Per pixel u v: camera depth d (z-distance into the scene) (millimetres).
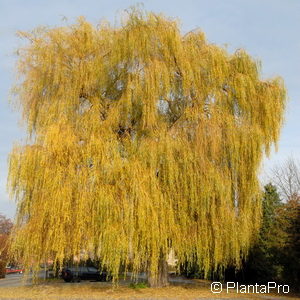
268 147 17062
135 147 15852
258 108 17219
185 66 16484
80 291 18266
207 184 15312
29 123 16688
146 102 15836
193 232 15609
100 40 17312
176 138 15766
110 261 13883
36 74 16766
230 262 18016
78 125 15883
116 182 14773
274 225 23094
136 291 17656
